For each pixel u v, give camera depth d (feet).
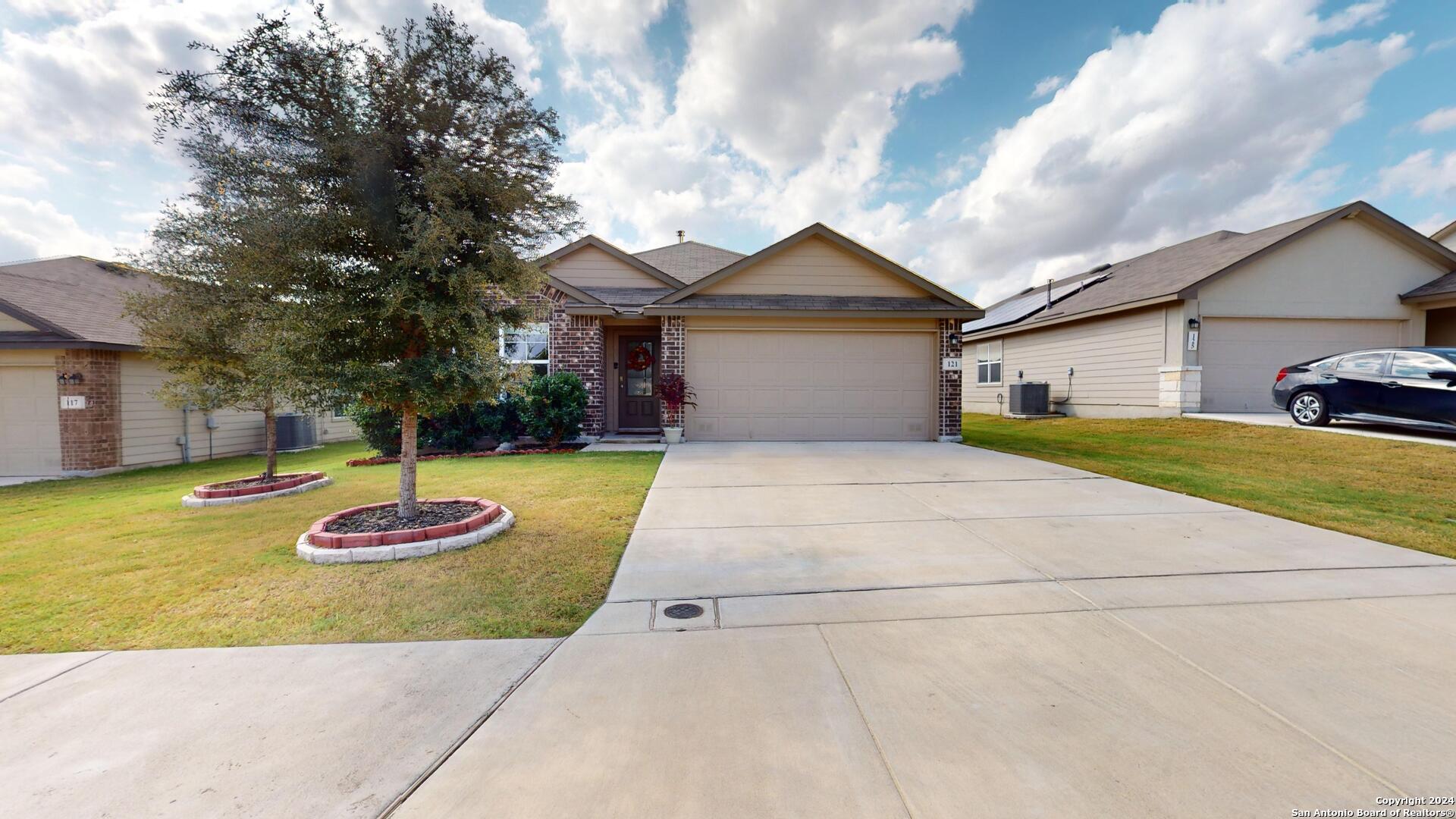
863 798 5.68
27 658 8.95
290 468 33.50
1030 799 5.63
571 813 5.53
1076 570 12.46
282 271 13.99
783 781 5.95
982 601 10.88
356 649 9.19
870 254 36.01
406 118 14.75
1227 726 6.81
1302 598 10.78
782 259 36.73
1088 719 7.00
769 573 12.51
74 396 32.01
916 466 26.61
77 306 35.40
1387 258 39.32
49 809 5.64
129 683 8.15
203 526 17.16
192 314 21.01
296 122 13.83
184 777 6.13
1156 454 28.94
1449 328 41.19
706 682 8.01
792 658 8.70
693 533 15.60
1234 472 23.88
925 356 36.45
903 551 13.98
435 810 5.61
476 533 14.74
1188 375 38.63
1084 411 48.34
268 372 14.37
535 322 18.01
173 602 11.17
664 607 10.72
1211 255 43.70
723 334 36.04
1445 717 6.91
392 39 14.46
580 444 35.45
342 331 14.82
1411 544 13.92
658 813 5.51
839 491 20.99
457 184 14.46
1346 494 19.38
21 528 17.16
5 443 32.19
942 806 5.54
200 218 19.03
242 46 13.16
